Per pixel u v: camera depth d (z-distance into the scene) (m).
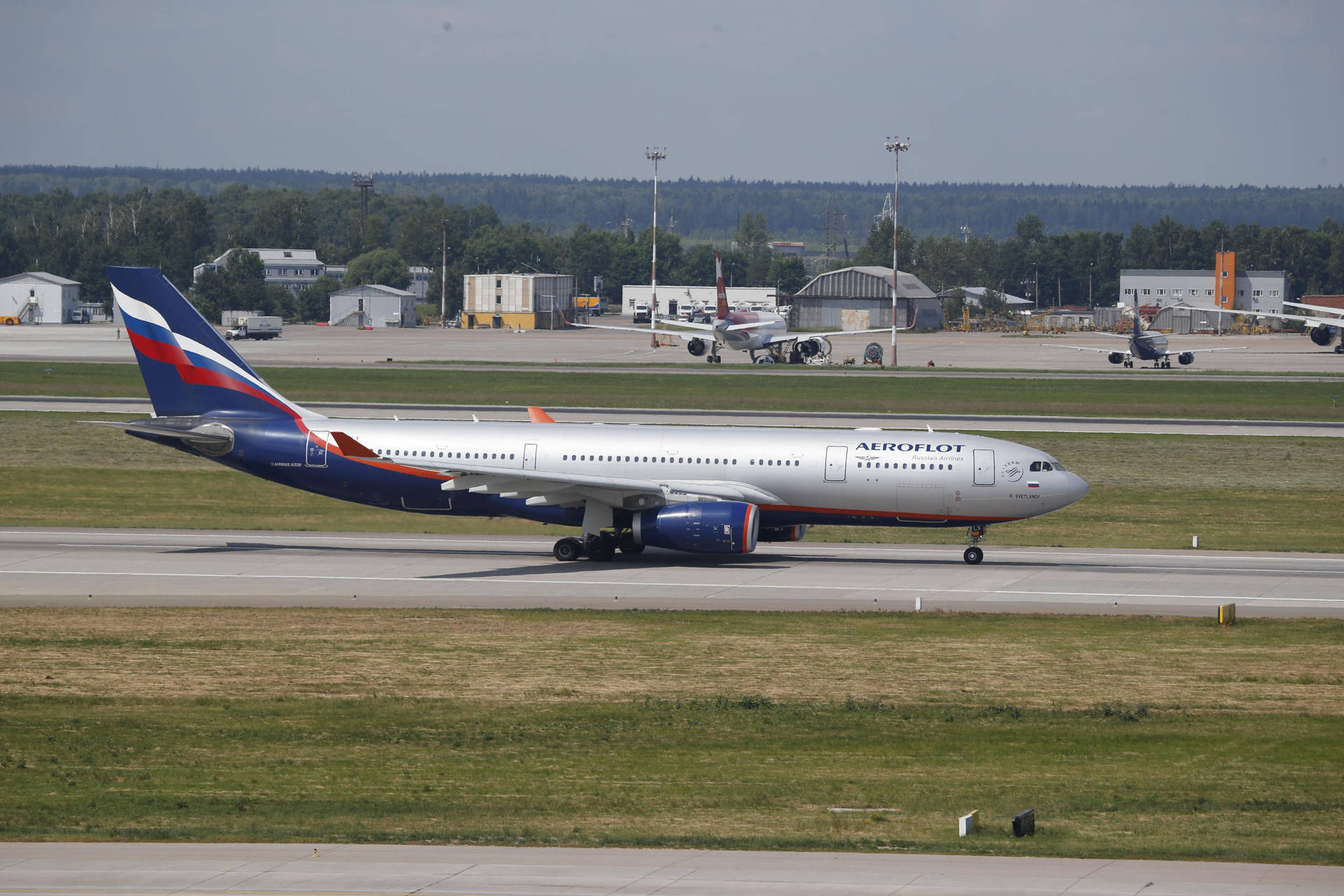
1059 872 72.62
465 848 77.06
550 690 121.06
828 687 122.81
